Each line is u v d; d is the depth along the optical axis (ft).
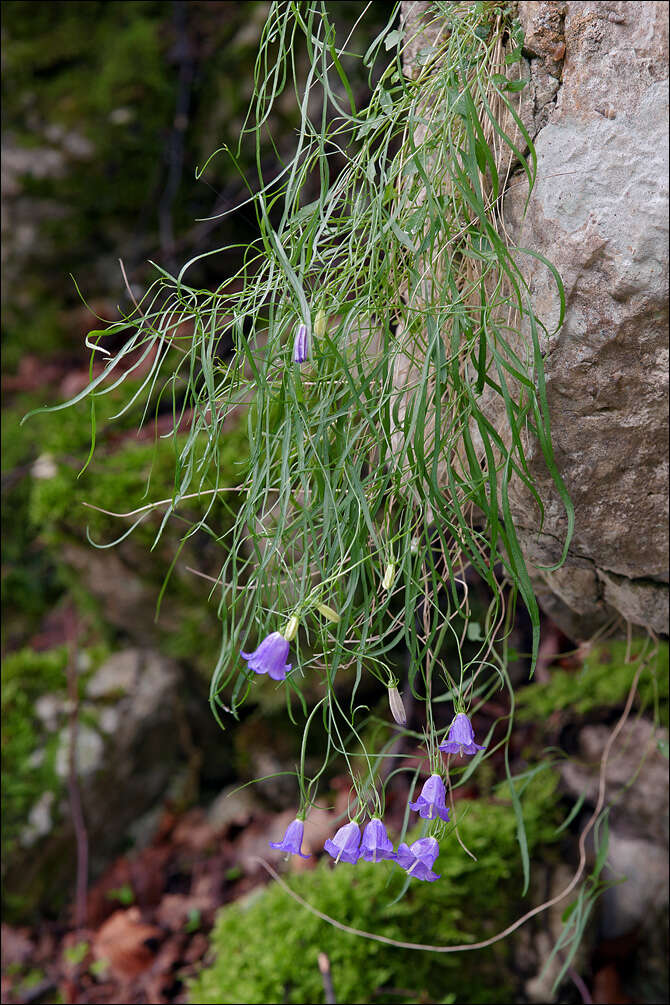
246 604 2.75
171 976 4.23
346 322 2.76
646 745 3.87
